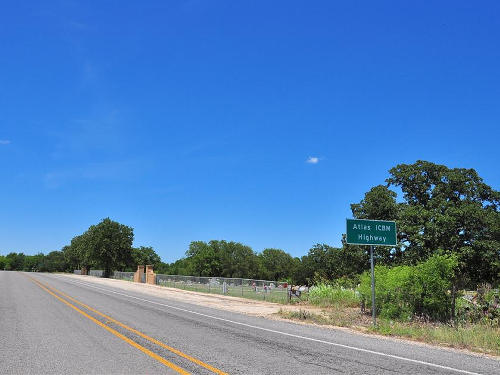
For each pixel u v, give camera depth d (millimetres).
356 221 14484
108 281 53344
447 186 36344
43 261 189750
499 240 32375
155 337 10188
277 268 129625
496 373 7320
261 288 32188
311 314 17688
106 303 19781
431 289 15477
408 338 11820
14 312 15031
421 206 36281
